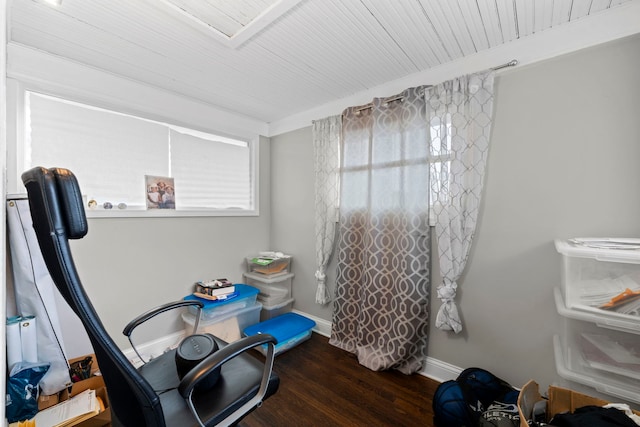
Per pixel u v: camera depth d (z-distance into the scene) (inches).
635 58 51.1
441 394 59.7
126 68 74.9
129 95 80.4
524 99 62.0
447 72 72.4
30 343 51.5
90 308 28.5
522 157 62.5
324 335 101.7
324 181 97.6
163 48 65.6
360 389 70.8
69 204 27.1
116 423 38.1
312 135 105.1
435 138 72.6
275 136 118.6
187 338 51.5
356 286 89.5
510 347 64.4
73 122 72.1
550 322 59.4
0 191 17.6
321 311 103.9
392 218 80.0
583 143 55.9
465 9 53.1
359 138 88.3
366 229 85.7
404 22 56.8
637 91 51.0
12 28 57.5
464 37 61.6
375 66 74.0
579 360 46.2
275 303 105.3
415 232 75.5
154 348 85.4
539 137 60.4
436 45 64.6
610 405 42.7
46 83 66.8
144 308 83.7
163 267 87.8
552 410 47.8
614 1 50.3
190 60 71.0
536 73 60.6
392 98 79.7
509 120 63.9
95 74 74.2
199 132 98.8
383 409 63.8
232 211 106.0
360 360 82.4
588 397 45.2
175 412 39.1
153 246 85.5
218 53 67.9
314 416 61.7
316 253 103.4
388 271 80.5
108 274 76.8
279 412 62.8
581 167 56.1
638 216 51.1
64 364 54.5
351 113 89.5
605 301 42.9
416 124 75.1
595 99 54.6
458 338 71.9
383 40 62.7
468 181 67.2
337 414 62.3
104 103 76.0
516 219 63.4
